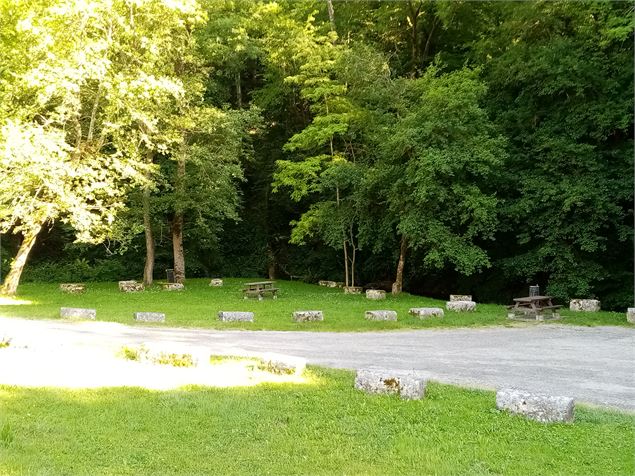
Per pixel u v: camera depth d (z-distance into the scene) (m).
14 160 17.38
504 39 28.83
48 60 19.14
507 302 28.56
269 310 18.39
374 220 25.33
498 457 5.62
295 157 31.62
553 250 23.44
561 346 12.80
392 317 16.75
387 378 7.79
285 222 37.75
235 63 30.80
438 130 21.75
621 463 5.50
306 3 33.59
